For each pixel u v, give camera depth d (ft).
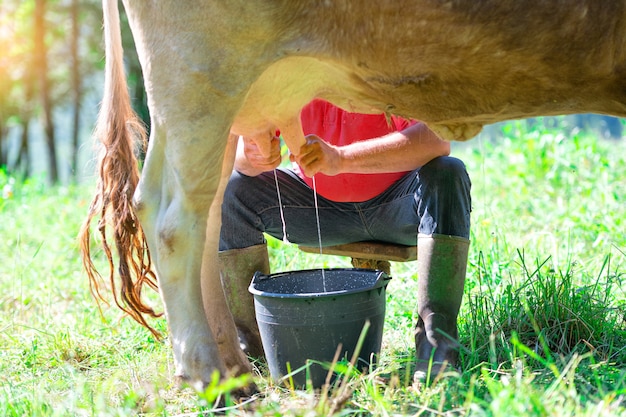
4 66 75.82
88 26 74.69
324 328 10.19
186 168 9.50
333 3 9.01
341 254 13.03
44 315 14.90
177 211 9.71
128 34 55.52
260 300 10.56
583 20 8.84
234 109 9.40
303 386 10.47
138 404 10.00
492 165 25.59
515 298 11.94
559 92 9.40
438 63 9.20
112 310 14.80
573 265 13.23
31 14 73.05
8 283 17.58
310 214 12.34
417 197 11.19
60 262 19.57
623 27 8.94
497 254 14.01
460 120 9.86
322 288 11.46
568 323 11.53
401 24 8.98
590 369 9.91
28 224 26.27
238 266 12.05
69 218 26.86
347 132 12.23
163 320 13.64
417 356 10.73
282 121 10.36
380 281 10.47
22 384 10.91
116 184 10.91
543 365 10.31
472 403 8.45
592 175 21.33
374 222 12.20
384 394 9.50
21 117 81.35
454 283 10.83
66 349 12.62
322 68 9.63
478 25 8.88
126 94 11.08
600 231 15.89
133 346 12.75
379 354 10.82
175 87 9.34
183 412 9.75
